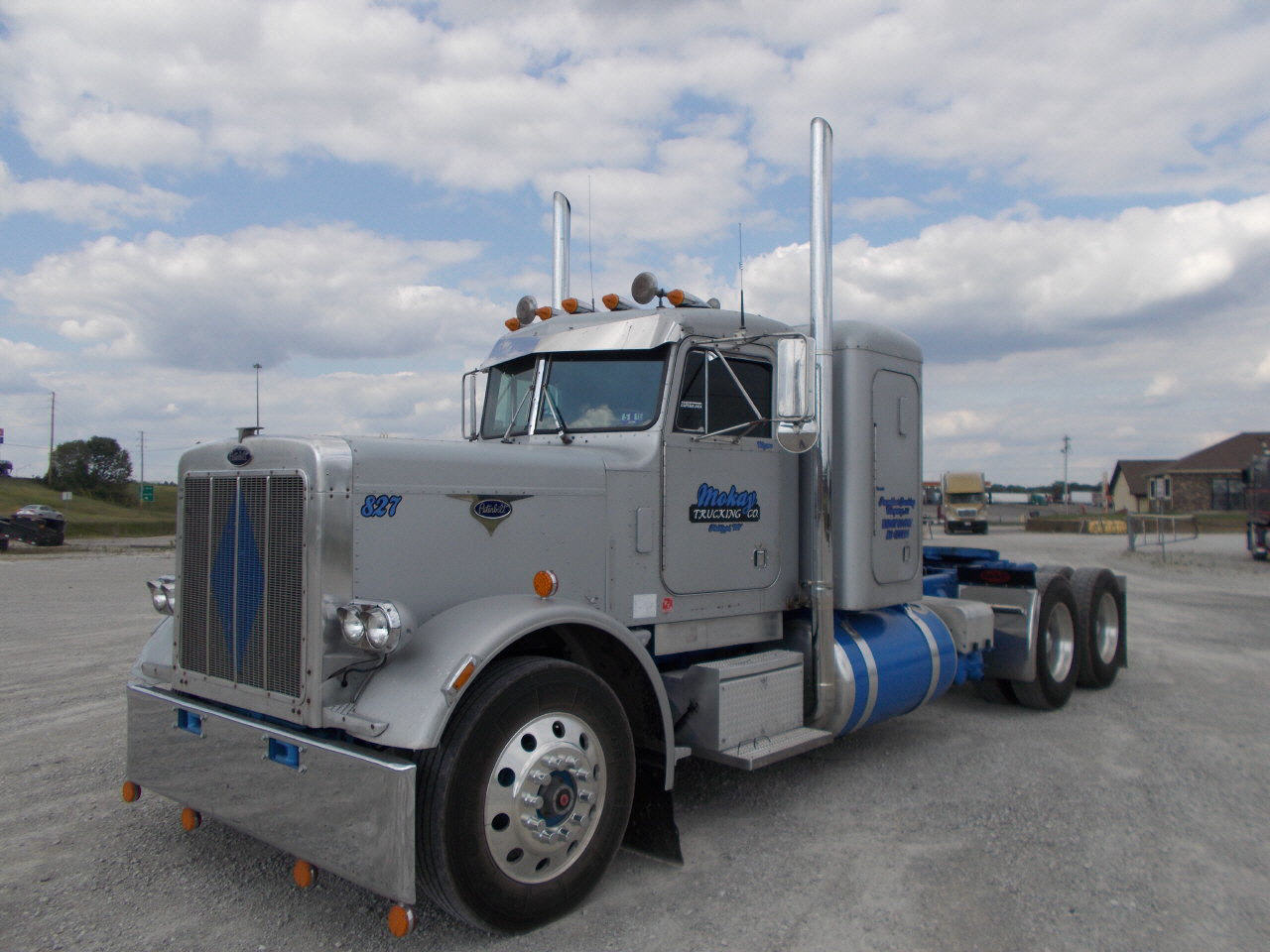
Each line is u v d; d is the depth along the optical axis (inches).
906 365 227.5
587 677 143.5
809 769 221.1
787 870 159.3
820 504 197.3
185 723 152.9
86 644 386.6
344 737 136.8
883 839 174.1
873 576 213.9
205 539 152.8
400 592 139.3
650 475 175.0
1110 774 215.5
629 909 143.7
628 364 182.5
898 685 213.3
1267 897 148.1
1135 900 146.8
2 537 1070.4
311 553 131.8
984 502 1641.2
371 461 137.6
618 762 147.2
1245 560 929.5
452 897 125.5
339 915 141.4
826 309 198.8
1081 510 2869.1
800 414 161.8
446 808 124.1
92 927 136.8
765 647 206.7
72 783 203.8
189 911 142.3
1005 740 247.6
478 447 154.7
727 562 189.6
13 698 284.4
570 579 161.8
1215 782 207.9
